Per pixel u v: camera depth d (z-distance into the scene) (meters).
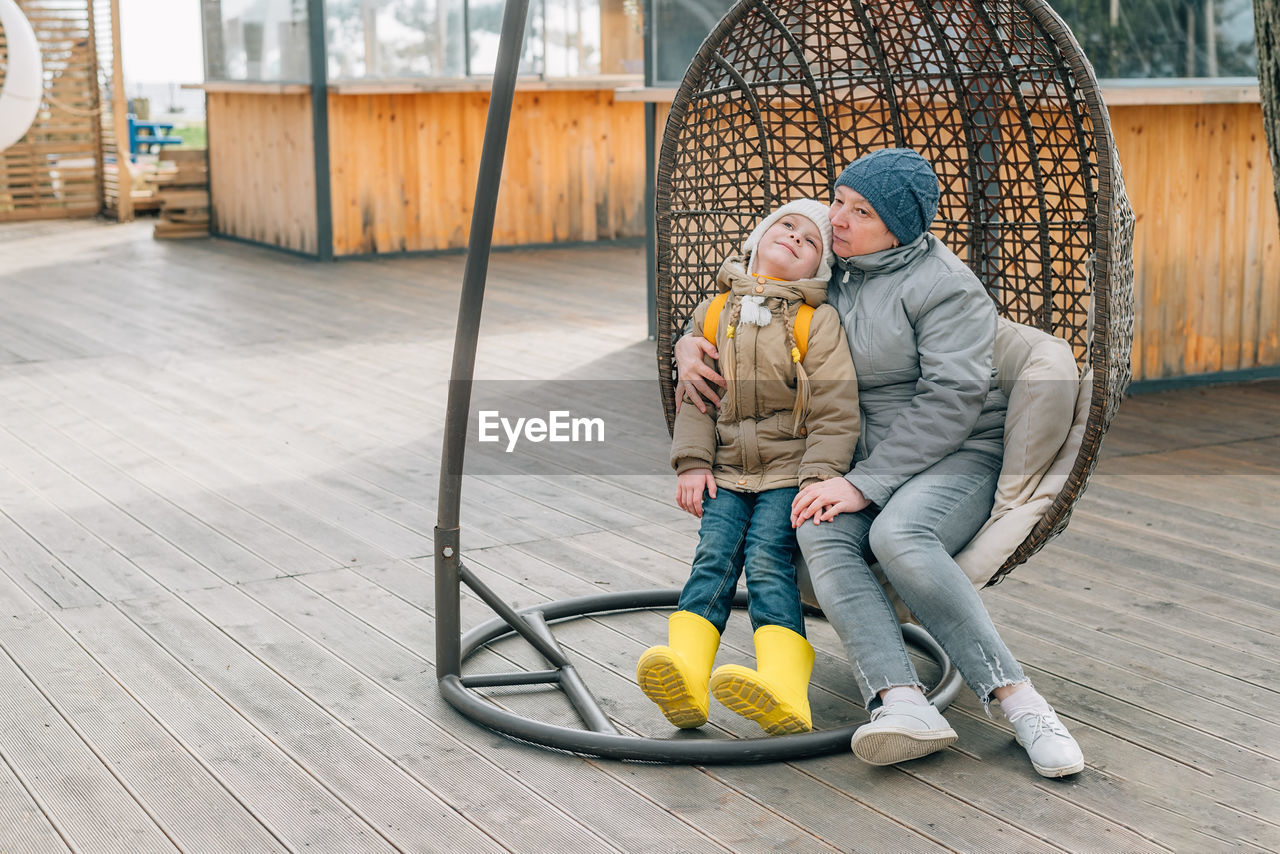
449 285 8.28
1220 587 3.09
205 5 10.48
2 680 2.51
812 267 2.45
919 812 2.05
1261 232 5.48
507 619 2.54
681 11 6.05
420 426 4.70
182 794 2.09
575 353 6.09
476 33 9.60
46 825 1.99
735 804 2.08
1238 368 5.55
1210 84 5.18
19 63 11.05
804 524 2.31
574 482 4.01
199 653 2.66
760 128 2.88
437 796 2.10
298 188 9.59
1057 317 4.68
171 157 10.82
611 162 10.27
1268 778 2.17
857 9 2.85
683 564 3.26
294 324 6.86
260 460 4.20
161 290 8.02
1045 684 2.54
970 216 2.89
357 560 3.25
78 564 3.19
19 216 12.06
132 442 4.41
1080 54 2.24
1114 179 2.19
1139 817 2.04
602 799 2.09
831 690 2.53
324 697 2.46
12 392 5.17
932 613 2.22
